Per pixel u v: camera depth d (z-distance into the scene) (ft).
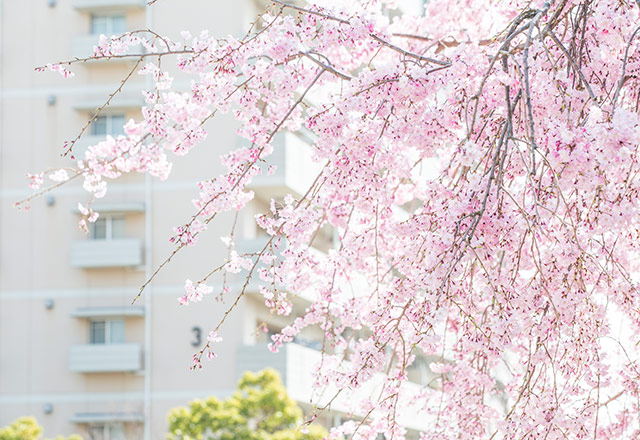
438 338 14.89
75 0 83.82
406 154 19.97
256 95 18.08
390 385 17.16
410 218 17.53
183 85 77.77
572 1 16.46
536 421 15.79
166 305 79.77
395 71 15.96
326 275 20.24
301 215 17.92
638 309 16.78
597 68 16.56
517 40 17.81
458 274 14.85
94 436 78.07
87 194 82.58
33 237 83.10
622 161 13.26
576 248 15.75
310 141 78.69
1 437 71.61
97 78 83.35
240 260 17.83
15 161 83.87
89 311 80.43
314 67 19.26
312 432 64.80
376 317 16.99
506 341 14.89
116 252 80.33
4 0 85.66
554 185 14.40
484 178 14.87
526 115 15.05
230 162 17.99
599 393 16.93
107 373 80.59
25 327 82.33
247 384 68.44
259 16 17.84
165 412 78.79
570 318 15.75
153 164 18.52
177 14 81.82
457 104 16.24
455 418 19.71
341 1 19.97
